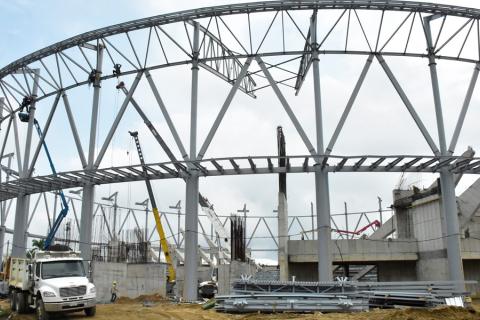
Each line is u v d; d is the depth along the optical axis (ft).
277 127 125.59
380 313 64.44
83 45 111.55
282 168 95.76
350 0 94.99
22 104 129.39
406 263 117.50
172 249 182.60
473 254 111.04
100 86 111.65
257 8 97.45
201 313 71.46
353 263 125.08
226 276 108.68
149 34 104.32
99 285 106.93
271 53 99.66
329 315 64.85
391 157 88.63
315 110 95.20
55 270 69.41
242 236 118.93
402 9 96.68
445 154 95.61
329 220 91.66
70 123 112.88
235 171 97.86
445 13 98.22
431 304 71.51
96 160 105.09
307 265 115.85
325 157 89.56
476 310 69.92
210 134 97.81
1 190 121.70
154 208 137.90
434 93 98.63
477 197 116.78
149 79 104.58
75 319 67.62
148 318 68.28
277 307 69.05
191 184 98.02
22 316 71.41
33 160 121.80
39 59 118.21
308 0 95.86
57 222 109.60
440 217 107.34
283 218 112.68
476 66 100.99
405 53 99.04
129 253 129.29
